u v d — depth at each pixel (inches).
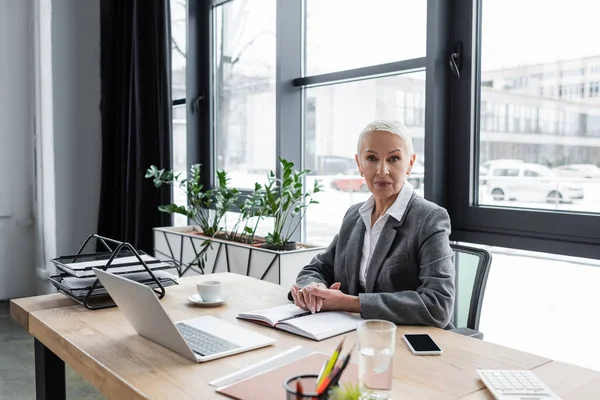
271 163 134.8
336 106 117.4
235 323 59.7
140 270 71.7
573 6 79.7
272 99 133.6
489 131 90.7
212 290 66.6
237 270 113.6
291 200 112.0
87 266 70.5
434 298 59.1
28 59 173.0
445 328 64.6
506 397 39.6
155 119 146.5
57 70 164.2
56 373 67.5
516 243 86.1
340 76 113.7
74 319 61.6
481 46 90.9
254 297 70.8
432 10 91.3
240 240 124.5
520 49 85.9
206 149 154.3
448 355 49.6
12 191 173.5
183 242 129.3
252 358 48.9
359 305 60.6
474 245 94.0
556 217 81.2
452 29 92.7
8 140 171.6
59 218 166.9
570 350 84.8
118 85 163.3
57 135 165.5
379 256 67.8
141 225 147.3
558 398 39.5
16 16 170.1
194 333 55.1
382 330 38.8
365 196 111.7
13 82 171.2
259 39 137.2
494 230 89.0
